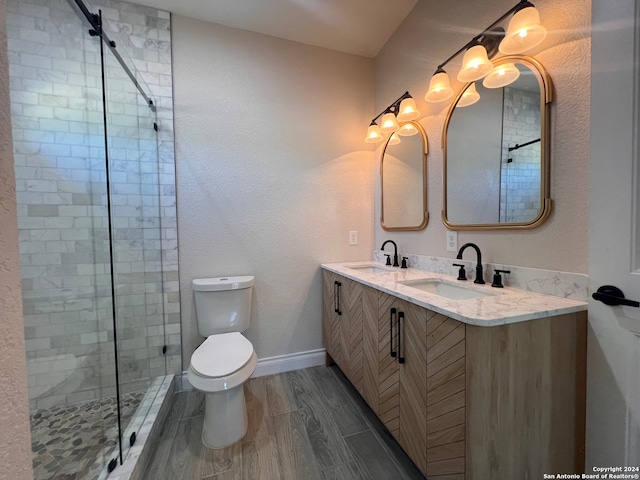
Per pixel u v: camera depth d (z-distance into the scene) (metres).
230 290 1.85
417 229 1.90
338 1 1.78
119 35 1.76
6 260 0.45
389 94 2.15
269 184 2.11
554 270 1.11
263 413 1.66
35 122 1.50
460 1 1.51
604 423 0.94
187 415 1.68
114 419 1.43
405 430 1.21
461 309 0.96
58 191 1.54
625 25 0.86
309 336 2.26
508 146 1.27
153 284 1.88
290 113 2.14
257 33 2.04
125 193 1.74
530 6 1.04
